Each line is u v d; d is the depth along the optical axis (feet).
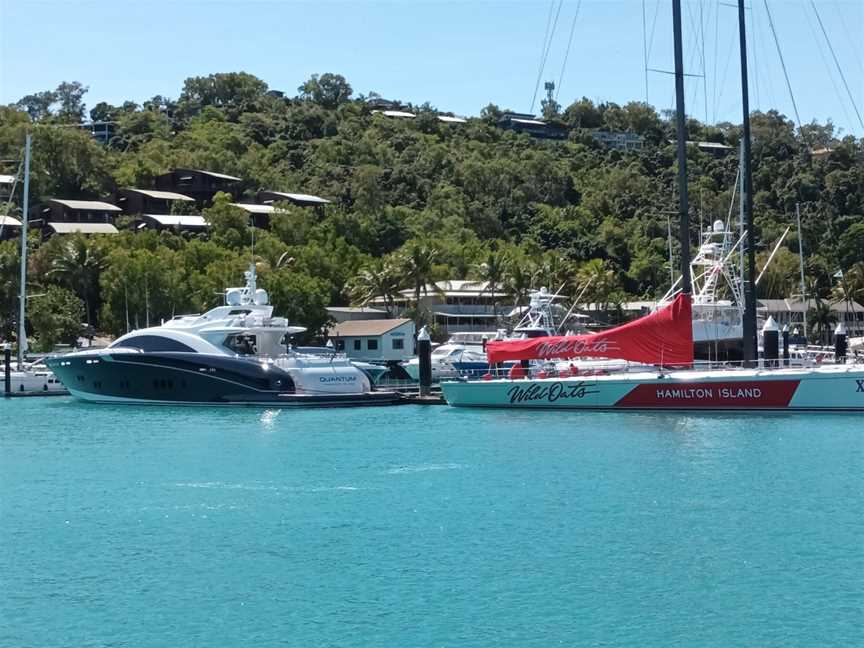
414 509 115.96
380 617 82.28
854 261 453.58
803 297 353.72
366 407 218.59
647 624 80.23
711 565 93.97
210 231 419.13
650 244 489.26
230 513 115.65
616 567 93.76
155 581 91.66
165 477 136.46
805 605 83.76
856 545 99.45
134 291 311.06
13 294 310.45
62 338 310.86
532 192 554.87
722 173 590.55
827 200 529.86
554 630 79.20
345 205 502.79
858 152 589.32
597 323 377.09
